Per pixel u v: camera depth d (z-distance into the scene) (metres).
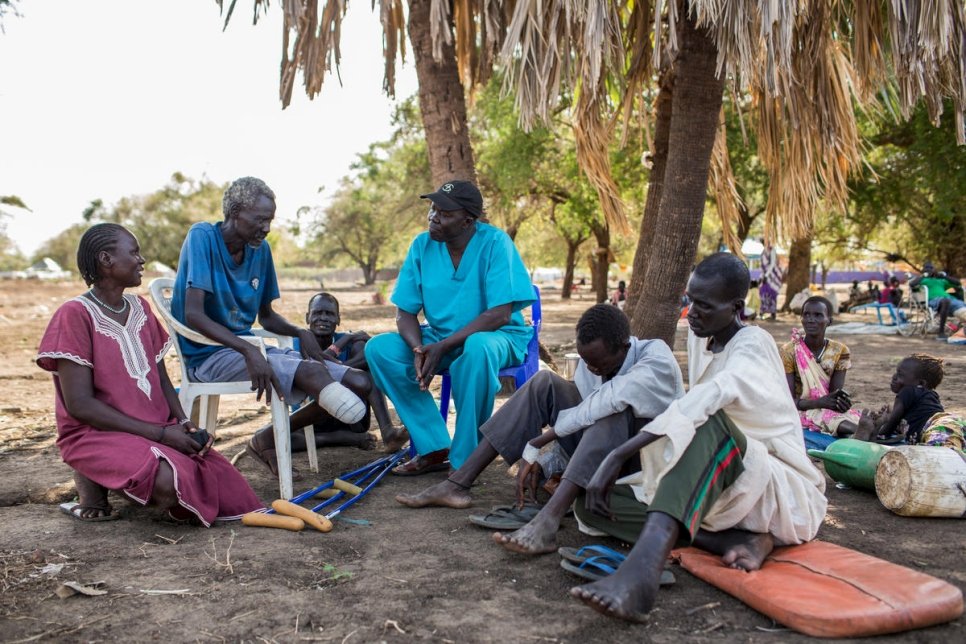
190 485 3.32
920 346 12.48
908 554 2.99
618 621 2.41
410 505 3.67
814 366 4.70
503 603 2.56
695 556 2.81
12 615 2.48
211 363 3.89
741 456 2.59
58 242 76.75
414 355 4.21
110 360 3.43
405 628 2.38
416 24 6.63
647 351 3.18
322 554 3.04
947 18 4.72
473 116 22.17
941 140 14.97
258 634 2.34
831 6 5.88
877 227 25.73
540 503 3.63
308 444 4.51
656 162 6.52
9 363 10.82
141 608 2.53
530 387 3.57
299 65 5.86
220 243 3.95
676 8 5.08
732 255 2.84
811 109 6.23
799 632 2.30
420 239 4.54
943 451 3.50
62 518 3.57
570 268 36.06
